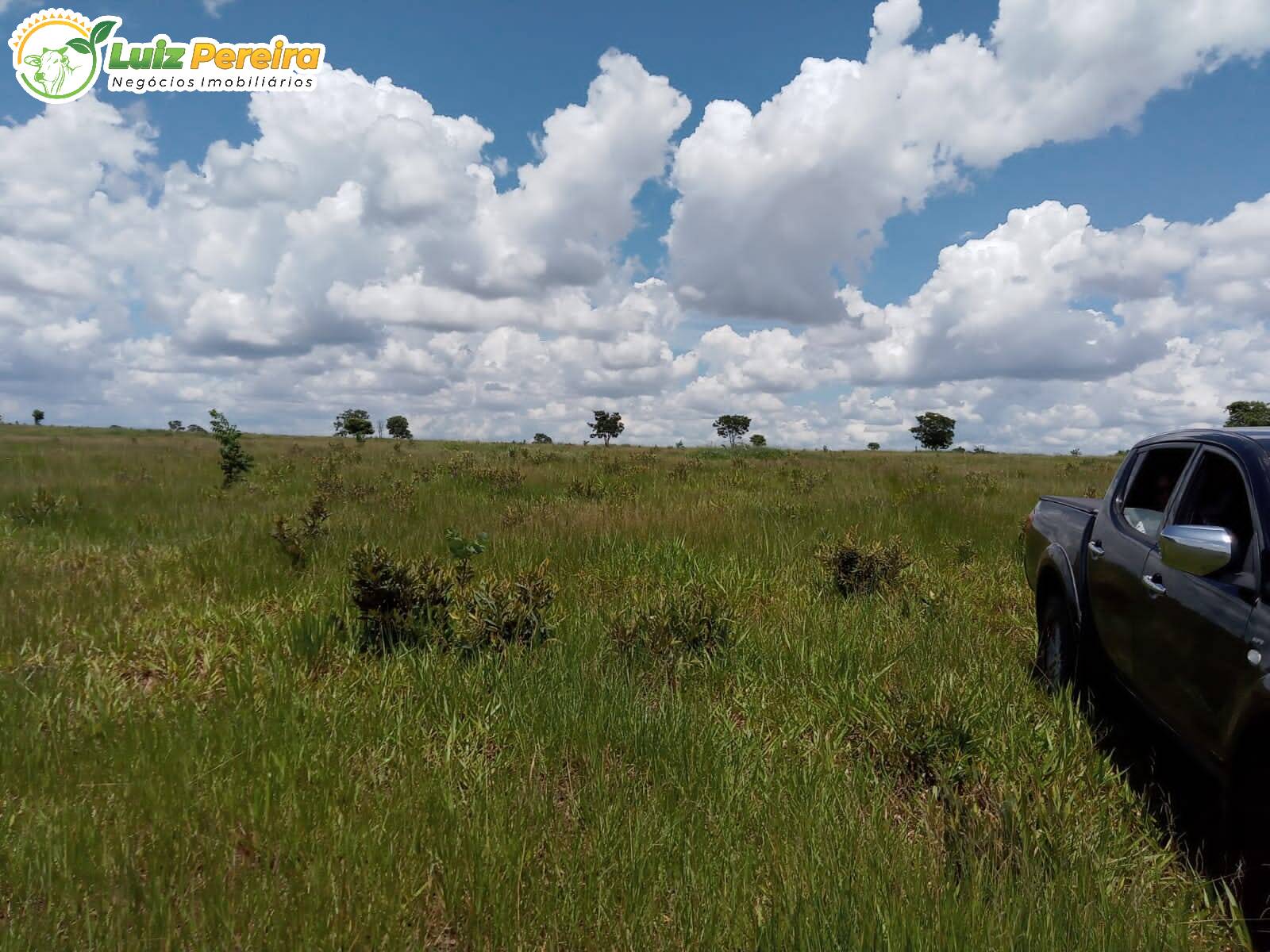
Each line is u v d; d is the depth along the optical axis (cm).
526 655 484
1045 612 485
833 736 396
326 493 1255
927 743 354
